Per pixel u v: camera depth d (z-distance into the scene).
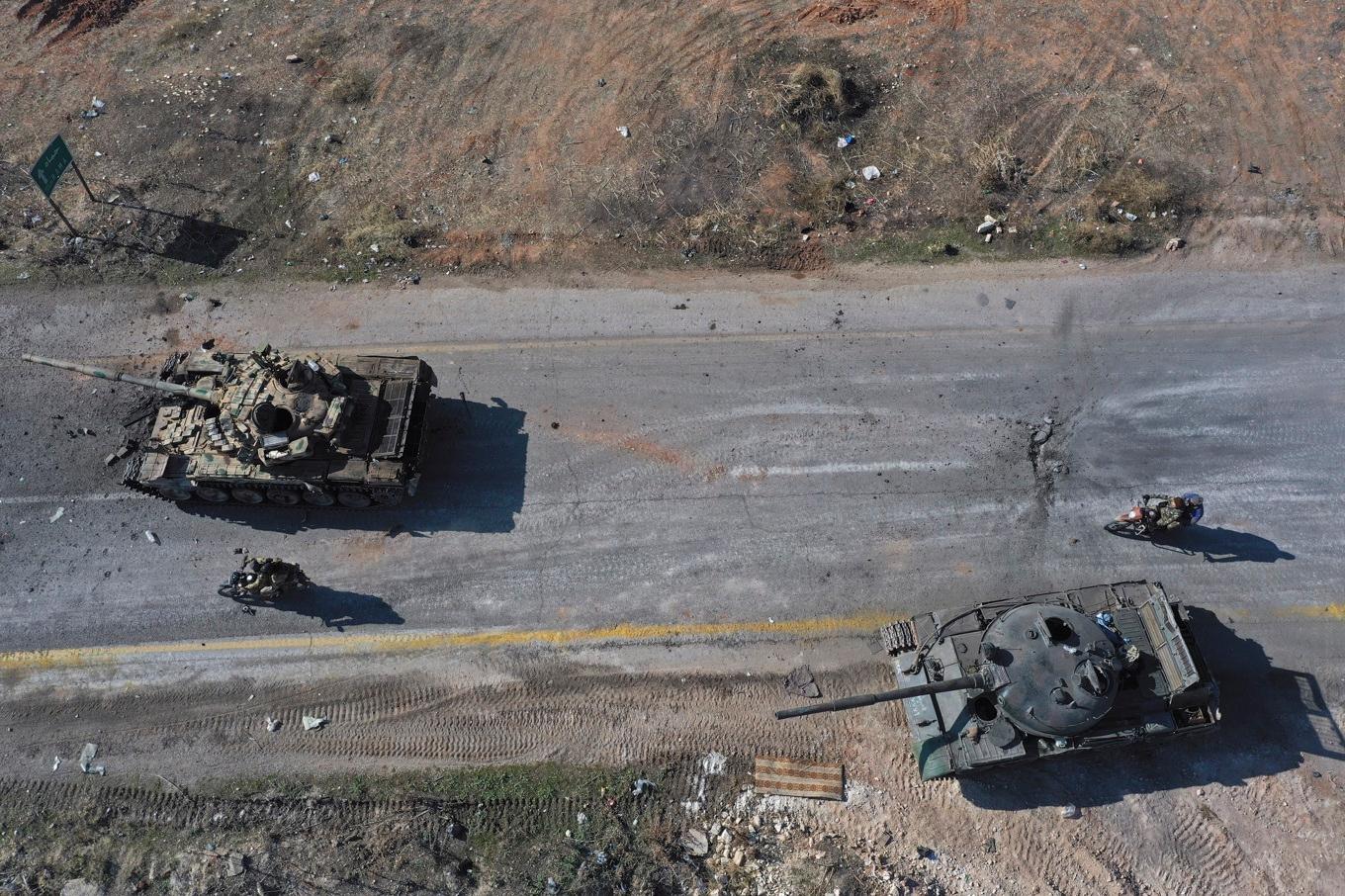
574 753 15.34
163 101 23.75
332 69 24.36
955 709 14.09
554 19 25.27
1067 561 16.92
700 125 22.91
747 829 14.63
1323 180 21.75
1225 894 14.16
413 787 15.07
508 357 19.59
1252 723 15.45
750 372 19.31
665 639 16.33
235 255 21.17
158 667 16.23
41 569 17.17
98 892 14.12
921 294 20.36
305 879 14.19
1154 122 22.72
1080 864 14.33
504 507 17.70
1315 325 19.73
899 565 16.94
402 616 16.62
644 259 20.98
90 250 21.14
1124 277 20.53
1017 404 18.78
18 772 15.31
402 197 21.97
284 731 15.61
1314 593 16.56
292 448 15.85
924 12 25.05
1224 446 18.17
